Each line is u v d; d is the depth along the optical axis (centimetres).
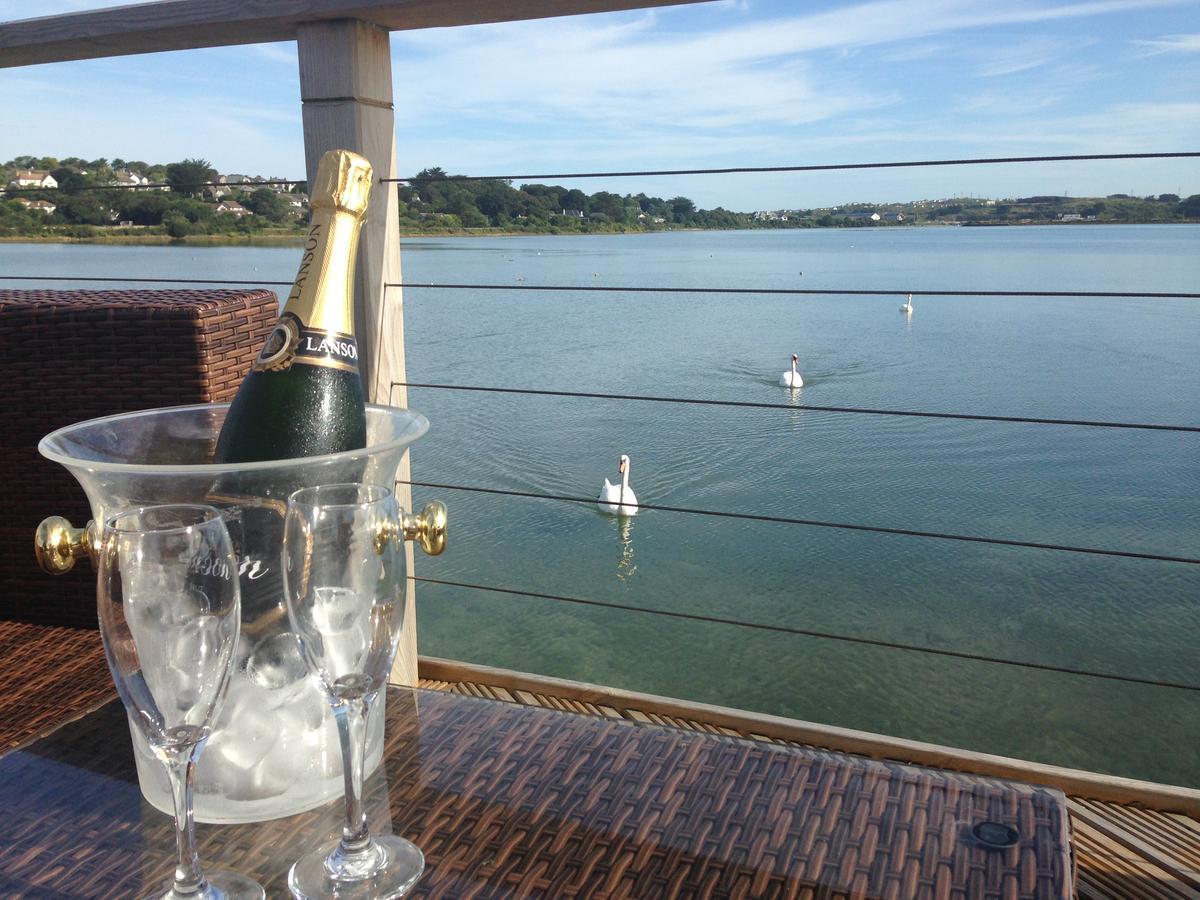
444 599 1231
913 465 1727
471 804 56
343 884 48
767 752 61
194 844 47
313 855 51
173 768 46
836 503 1548
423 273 4069
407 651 143
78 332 109
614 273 4175
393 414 65
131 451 65
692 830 53
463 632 1145
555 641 1123
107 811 56
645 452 1802
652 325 2988
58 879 49
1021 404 2050
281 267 1597
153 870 50
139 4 122
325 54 119
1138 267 4516
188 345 108
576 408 2075
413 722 66
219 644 45
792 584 1254
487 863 51
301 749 55
